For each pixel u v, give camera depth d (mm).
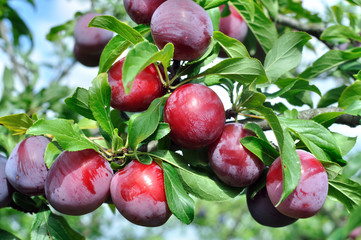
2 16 1291
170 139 671
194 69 663
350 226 505
